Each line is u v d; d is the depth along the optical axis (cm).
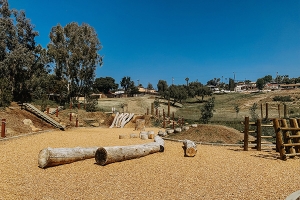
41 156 800
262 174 770
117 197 557
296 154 991
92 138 1549
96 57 4522
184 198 559
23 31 3841
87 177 712
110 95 8888
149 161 930
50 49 4222
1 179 663
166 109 5016
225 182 684
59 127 2075
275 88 11106
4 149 1070
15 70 3541
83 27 4403
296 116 3525
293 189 629
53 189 603
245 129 1187
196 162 924
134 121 2842
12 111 2061
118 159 882
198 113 4453
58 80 4319
